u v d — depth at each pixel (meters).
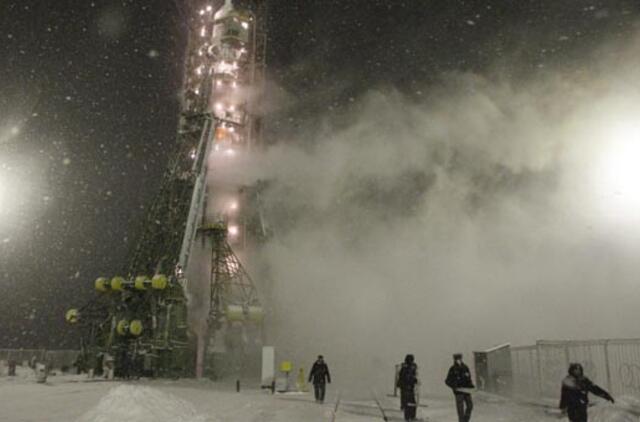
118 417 12.06
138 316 46.44
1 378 35.75
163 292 45.84
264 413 17.27
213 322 48.25
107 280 49.12
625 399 12.70
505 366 20.52
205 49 62.28
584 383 10.83
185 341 45.16
